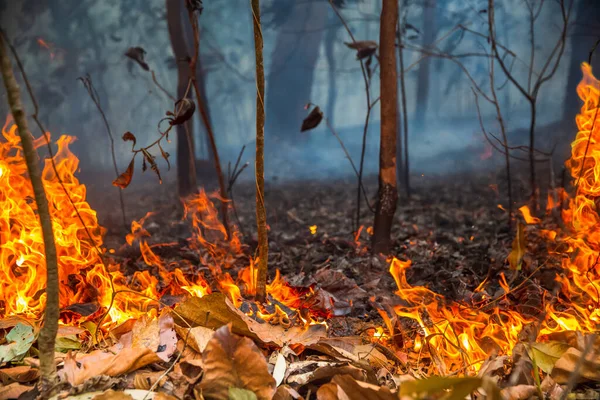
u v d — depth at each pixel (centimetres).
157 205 841
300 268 416
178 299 282
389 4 371
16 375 212
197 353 225
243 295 313
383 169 396
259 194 269
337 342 241
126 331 247
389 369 233
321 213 723
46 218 186
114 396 189
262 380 197
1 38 169
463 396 159
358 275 382
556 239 402
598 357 206
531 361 212
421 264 401
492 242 459
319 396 200
